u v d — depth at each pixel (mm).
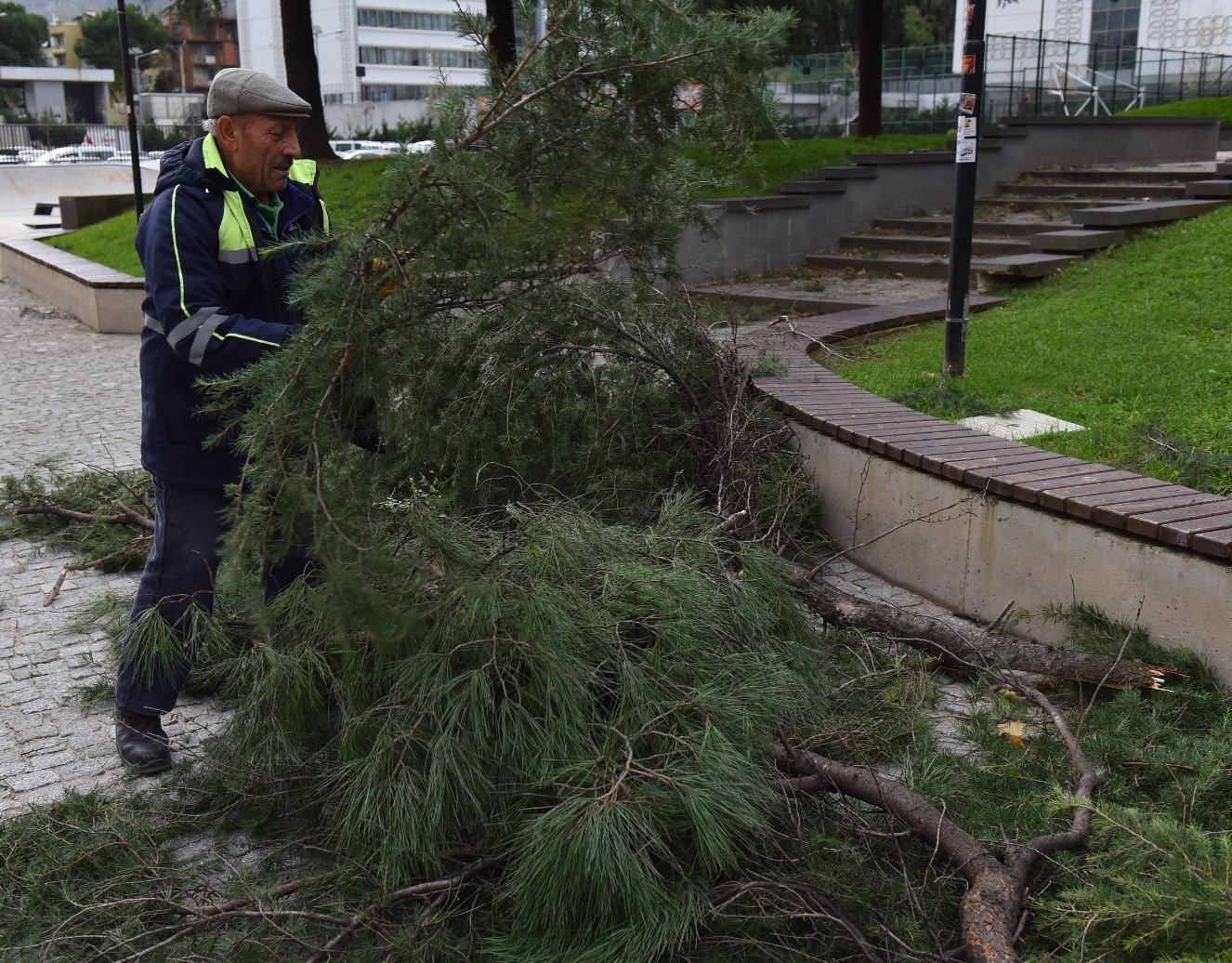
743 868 2695
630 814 2539
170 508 3396
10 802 3324
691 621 3184
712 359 4969
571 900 2508
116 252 15633
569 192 3672
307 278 3043
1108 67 21969
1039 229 12008
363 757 2900
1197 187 11156
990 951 2330
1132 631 3637
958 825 2814
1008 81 20891
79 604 4848
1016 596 4164
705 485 4707
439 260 3287
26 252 16203
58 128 47031
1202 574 3488
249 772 3150
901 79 27141
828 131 24562
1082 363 6512
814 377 6102
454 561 3094
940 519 4469
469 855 2824
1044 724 3457
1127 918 2268
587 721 2887
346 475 2953
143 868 2777
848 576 4879
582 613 3074
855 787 2930
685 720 2861
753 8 3363
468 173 3088
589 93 3418
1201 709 3369
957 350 6621
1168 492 3984
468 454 4207
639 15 3230
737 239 12070
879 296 10555
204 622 3459
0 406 8648
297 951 2609
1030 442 5281
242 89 3201
